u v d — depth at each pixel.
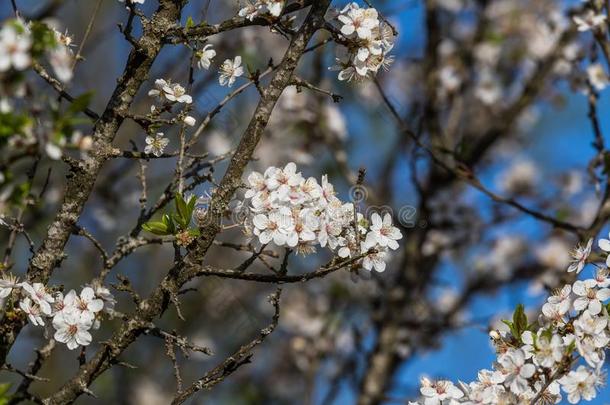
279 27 4.12
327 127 8.49
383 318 8.23
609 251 4.08
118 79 4.05
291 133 8.76
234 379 9.53
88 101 3.04
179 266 3.89
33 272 3.95
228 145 7.95
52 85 3.80
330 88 8.70
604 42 6.39
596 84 6.75
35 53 3.05
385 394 7.95
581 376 3.65
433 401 3.94
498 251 9.30
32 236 8.70
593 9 6.42
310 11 4.05
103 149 4.00
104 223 8.64
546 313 4.03
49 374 8.86
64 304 3.88
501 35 9.59
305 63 9.06
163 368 9.08
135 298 3.97
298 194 3.79
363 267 4.11
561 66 8.67
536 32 9.63
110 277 8.85
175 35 4.12
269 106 3.96
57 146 2.98
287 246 3.84
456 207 8.82
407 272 8.30
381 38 4.04
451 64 9.18
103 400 8.77
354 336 8.22
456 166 6.69
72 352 9.03
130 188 8.88
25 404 7.98
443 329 8.33
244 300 9.48
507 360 3.77
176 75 7.50
